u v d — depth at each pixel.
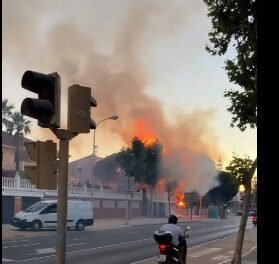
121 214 57.88
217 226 44.09
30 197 39.38
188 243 23.64
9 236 24.89
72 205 31.22
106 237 25.81
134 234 28.67
